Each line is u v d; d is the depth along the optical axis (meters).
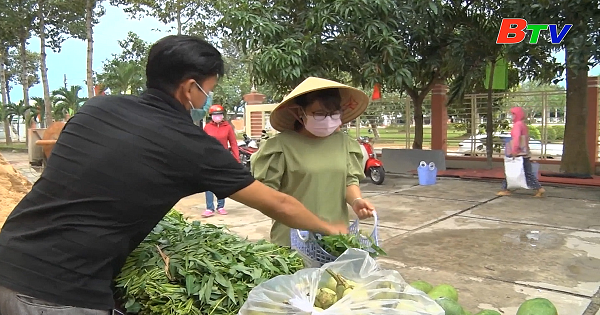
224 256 1.83
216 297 1.66
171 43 1.64
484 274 4.09
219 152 1.64
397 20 8.82
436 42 9.63
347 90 2.62
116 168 1.51
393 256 4.67
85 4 16.56
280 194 1.83
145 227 1.59
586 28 6.85
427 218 6.31
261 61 8.16
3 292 1.53
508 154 7.71
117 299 1.80
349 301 1.48
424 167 9.25
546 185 8.64
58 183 1.56
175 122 1.59
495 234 5.38
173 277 1.74
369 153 9.73
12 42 22.56
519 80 10.81
